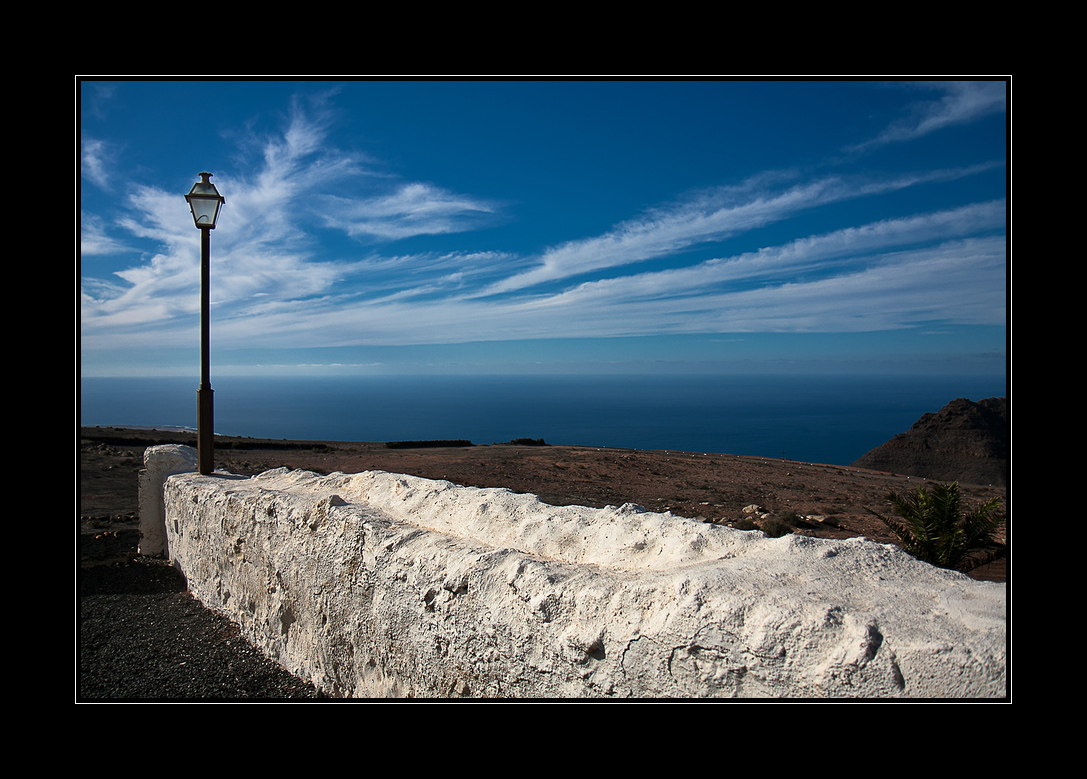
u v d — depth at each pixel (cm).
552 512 384
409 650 357
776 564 258
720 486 1900
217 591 601
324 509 448
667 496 1630
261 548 519
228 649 519
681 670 233
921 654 194
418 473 1888
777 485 1983
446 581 328
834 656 203
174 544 729
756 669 216
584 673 261
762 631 216
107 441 2139
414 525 423
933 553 795
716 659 225
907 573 247
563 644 267
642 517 348
